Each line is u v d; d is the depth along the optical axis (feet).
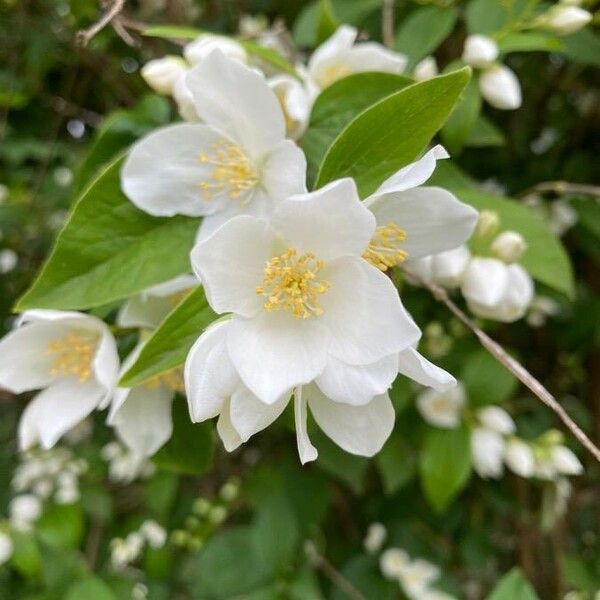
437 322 0.71
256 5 0.86
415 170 0.33
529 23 0.59
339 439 0.36
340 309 0.35
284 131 0.41
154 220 0.43
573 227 0.77
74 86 0.97
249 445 0.94
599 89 0.84
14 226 0.95
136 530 0.94
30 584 0.82
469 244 0.51
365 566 0.87
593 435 0.89
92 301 0.41
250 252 0.34
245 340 0.34
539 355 0.89
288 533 0.69
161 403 0.46
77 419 0.46
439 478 0.64
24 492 1.03
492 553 0.90
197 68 0.39
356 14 0.65
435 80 0.34
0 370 0.47
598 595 0.80
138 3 0.89
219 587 0.70
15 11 0.89
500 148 0.81
